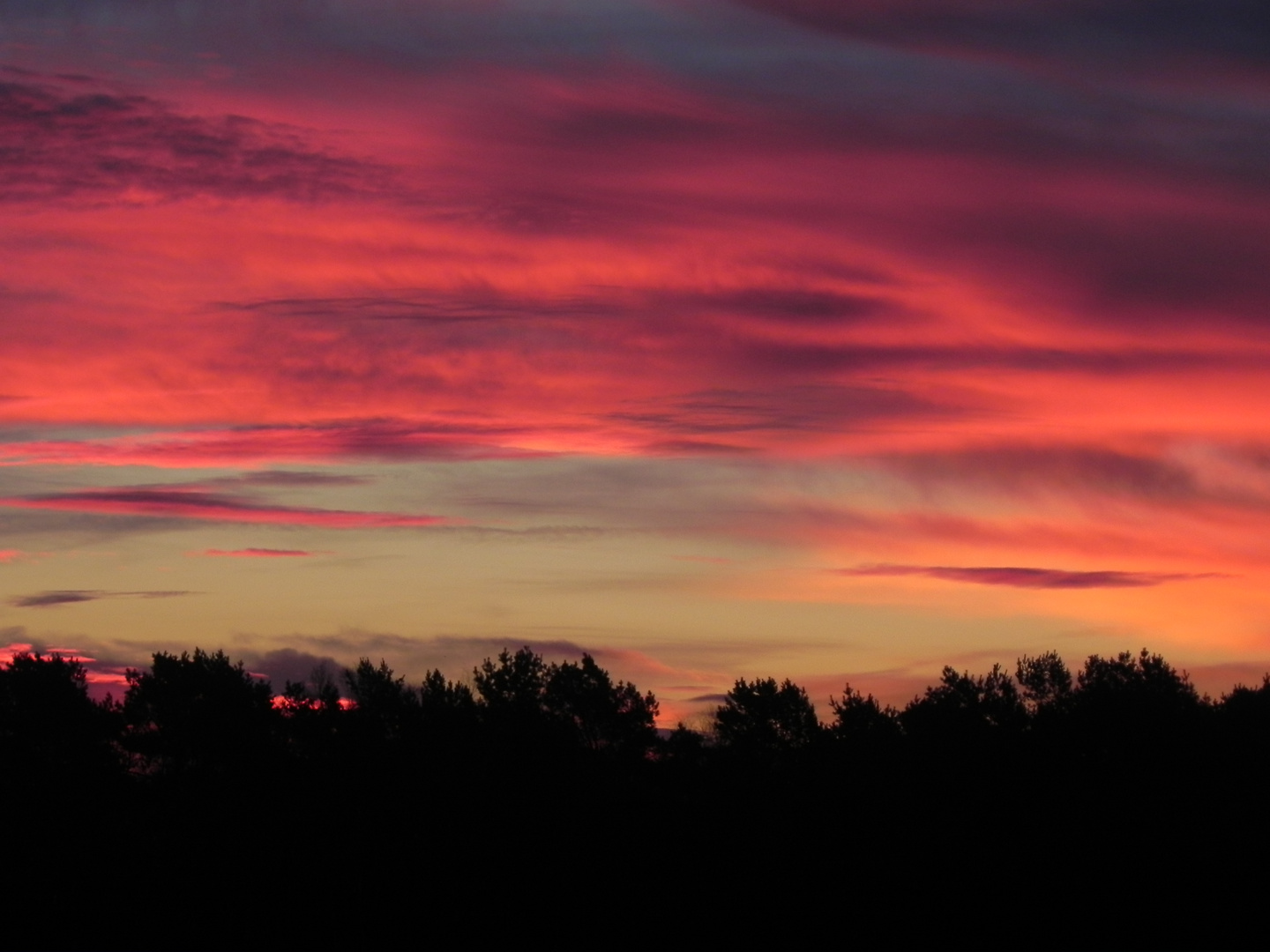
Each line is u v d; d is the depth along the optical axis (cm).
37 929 4788
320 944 4762
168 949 4716
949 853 4859
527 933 4803
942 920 4678
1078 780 4975
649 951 4672
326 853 5075
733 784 5225
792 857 4962
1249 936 4412
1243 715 5134
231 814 5156
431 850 5047
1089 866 4731
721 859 4991
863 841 4966
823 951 4612
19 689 5253
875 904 4781
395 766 5231
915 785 5094
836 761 5209
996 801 4981
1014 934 4578
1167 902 4584
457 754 5216
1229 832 4700
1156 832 4772
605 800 5156
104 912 4869
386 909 4891
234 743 5281
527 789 5134
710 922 4788
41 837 5097
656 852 5028
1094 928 4544
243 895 4944
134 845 5094
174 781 5294
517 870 4975
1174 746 4972
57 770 5206
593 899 4891
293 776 5250
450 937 4794
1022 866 4794
